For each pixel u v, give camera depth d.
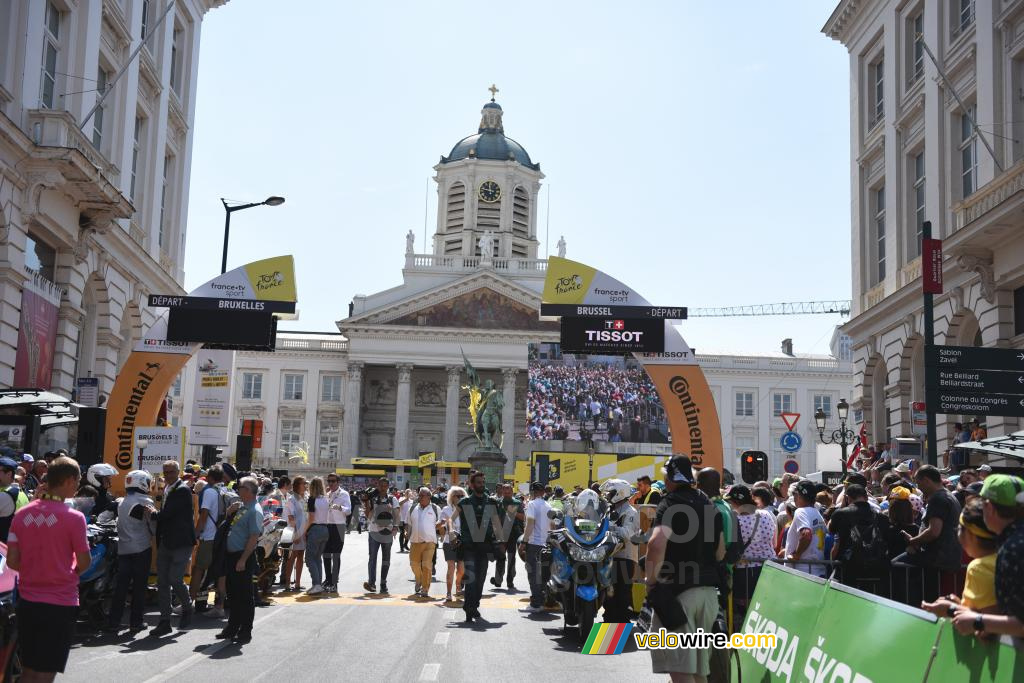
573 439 59.25
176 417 65.38
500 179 87.44
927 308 19.08
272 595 16.86
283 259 20.34
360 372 77.88
